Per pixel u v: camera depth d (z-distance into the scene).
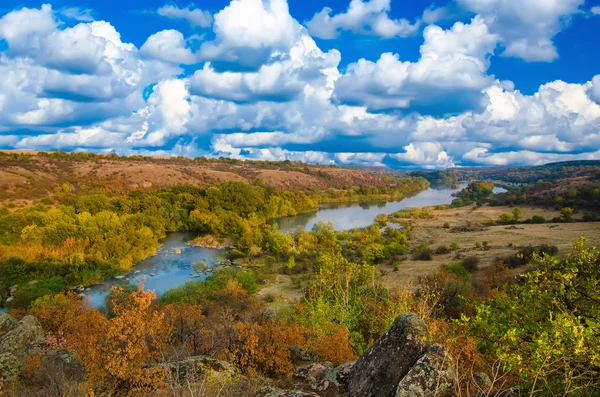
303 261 62.91
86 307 34.06
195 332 15.25
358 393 8.10
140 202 86.62
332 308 23.30
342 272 28.78
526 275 7.71
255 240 71.81
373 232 82.25
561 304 7.00
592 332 5.38
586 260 7.24
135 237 62.28
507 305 7.68
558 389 5.92
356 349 17.34
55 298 35.69
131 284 48.00
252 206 104.56
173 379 9.80
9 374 12.50
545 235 73.56
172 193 97.44
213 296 34.19
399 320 8.55
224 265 60.00
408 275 49.78
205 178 147.75
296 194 131.75
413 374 7.20
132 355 9.94
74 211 77.19
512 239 72.62
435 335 9.27
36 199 87.62
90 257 53.06
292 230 92.38
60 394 10.22
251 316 25.34
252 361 12.06
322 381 9.27
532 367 5.78
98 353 10.18
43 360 13.01
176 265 58.97
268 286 49.91
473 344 7.90
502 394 6.41
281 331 14.18
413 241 79.88
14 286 45.03
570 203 108.69
